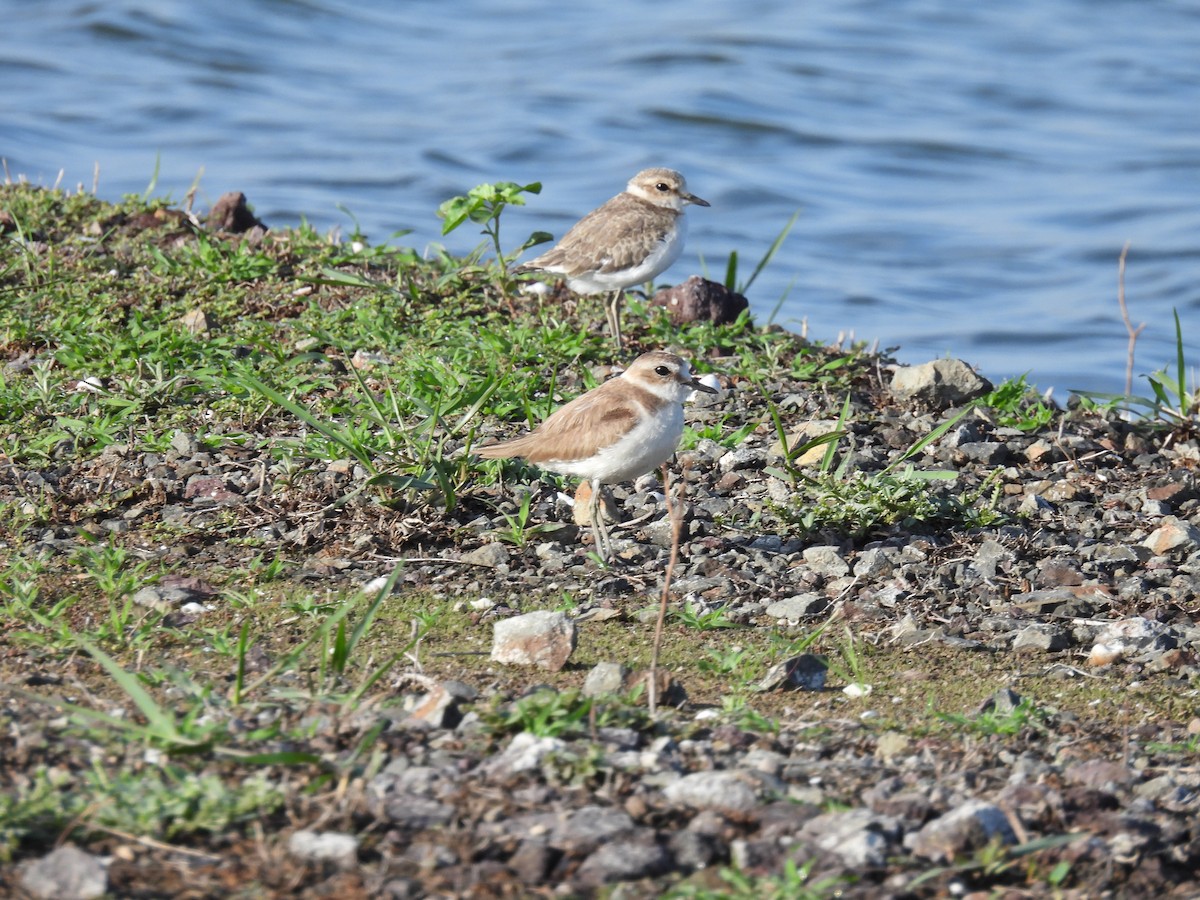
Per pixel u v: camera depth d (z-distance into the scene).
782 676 9.11
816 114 41.69
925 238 33.28
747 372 15.95
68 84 41.38
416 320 16.69
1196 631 10.56
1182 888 6.54
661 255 16.91
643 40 48.81
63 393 14.09
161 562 10.80
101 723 7.56
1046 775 7.60
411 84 44.56
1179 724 8.88
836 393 15.82
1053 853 6.66
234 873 6.10
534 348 15.80
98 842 6.27
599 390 11.73
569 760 7.19
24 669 8.59
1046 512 13.09
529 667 9.21
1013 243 32.97
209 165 35.28
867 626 10.54
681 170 36.69
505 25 52.91
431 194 33.81
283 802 6.66
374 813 6.62
